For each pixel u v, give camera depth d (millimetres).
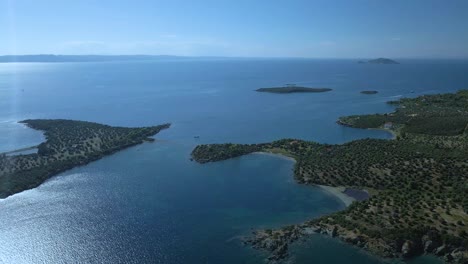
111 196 134000
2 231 109250
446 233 96000
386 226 101750
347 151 166125
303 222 111750
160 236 105938
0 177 149375
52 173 158000
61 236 106500
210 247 99812
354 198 126688
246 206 124188
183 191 137875
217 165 167250
